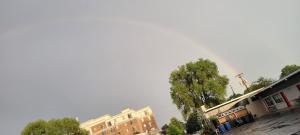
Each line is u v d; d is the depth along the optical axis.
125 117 96.62
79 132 65.31
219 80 58.28
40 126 59.38
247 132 25.23
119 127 94.88
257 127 26.72
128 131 94.81
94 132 93.00
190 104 54.19
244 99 43.22
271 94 37.91
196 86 55.59
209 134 40.78
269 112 41.09
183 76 58.19
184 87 56.44
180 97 55.81
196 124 68.81
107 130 93.94
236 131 31.25
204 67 58.66
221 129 38.44
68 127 63.31
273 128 20.92
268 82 77.00
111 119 95.62
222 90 54.91
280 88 34.56
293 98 32.56
